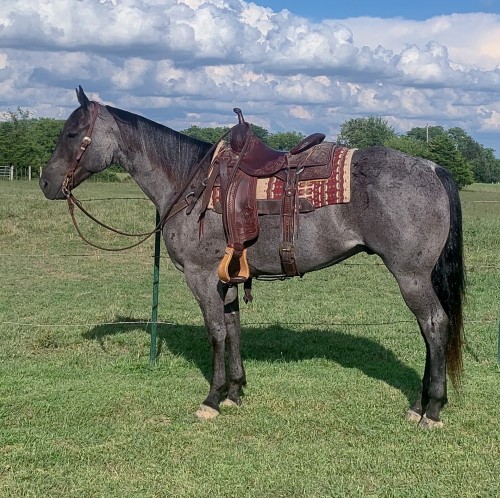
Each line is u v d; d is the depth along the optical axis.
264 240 4.64
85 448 4.27
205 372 6.03
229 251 4.52
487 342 7.12
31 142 52.34
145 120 5.12
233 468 3.99
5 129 59.66
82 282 11.00
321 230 4.47
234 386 5.17
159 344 6.96
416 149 51.50
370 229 4.36
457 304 4.42
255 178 4.62
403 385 5.62
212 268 4.85
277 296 9.99
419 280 4.36
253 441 4.44
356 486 3.77
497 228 17.00
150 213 18.08
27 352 6.63
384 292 10.41
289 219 4.49
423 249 4.29
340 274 12.07
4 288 10.29
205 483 3.81
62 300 9.43
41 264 12.63
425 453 4.23
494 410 5.00
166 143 5.07
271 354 6.65
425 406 4.81
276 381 5.68
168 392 5.39
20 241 14.56
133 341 7.04
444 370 4.51
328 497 3.65
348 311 8.85
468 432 4.58
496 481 3.86
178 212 4.88
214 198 4.69
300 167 4.52
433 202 4.28
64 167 5.02
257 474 3.93
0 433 4.48
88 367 6.12
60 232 15.45
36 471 3.95
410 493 3.70
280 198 4.53
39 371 5.95
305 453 4.22
